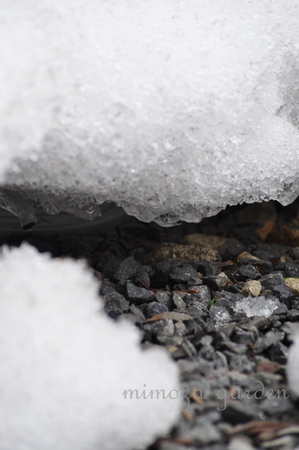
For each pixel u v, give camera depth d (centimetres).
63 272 61
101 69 61
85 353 57
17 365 57
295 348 60
